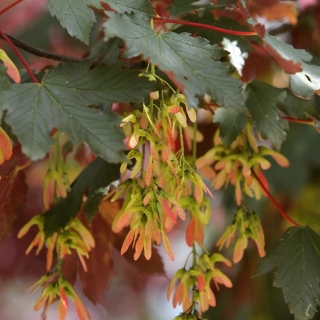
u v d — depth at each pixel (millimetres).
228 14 1541
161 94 1341
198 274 1375
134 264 1482
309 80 1356
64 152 1480
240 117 1419
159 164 1375
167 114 1315
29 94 1299
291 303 1394
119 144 1273
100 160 1435
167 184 1343
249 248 1655
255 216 1417
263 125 1417
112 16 1300
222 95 1298
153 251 1483
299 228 1426
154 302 2490
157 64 1285
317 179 1627
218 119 1419
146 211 1320
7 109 1281
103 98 1310
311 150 1607
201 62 1311
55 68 1320
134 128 1321
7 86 1273
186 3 1432
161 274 1484
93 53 1539
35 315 2533
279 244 1418
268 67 1623
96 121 1283
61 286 1394
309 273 1404
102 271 1491
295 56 1360
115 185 1407
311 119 1431
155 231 1320
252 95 1430
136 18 1317
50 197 1434
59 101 1300
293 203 1626
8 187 1455
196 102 1274
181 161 1343
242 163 1418
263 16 1608
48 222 1415
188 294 1382
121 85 1314
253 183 1436
